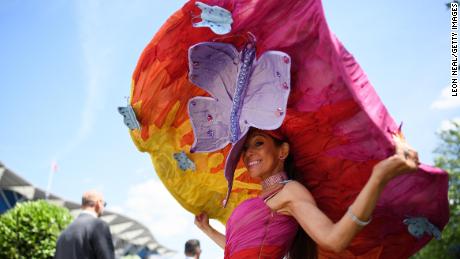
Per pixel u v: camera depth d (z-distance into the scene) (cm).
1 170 2598
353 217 146
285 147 202
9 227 661
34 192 2833
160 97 215
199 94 221
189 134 231
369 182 143
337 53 140
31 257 657
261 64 185
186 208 241
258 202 194
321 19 146
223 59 204
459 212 1538
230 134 204
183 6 182
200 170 237
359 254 206
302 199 179
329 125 179
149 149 224
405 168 140
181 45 198
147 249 4222
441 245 1575
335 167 192
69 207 3003
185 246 557
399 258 204
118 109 210
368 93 147
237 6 168
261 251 184
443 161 1645
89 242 363
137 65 201
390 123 147
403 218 197
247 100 192
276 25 171
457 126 1634
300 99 179
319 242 162
